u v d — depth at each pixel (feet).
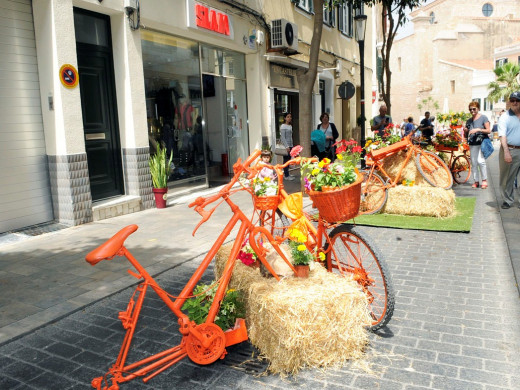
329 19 57.82
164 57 30.63
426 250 18.45
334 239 12.30
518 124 24.47
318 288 10.26
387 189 25.08
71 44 22.20
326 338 9.75
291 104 51.93
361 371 9.71
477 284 14.53
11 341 11.31
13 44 21.20
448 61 174.81
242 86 41.01
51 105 22.18
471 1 178.70
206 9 31.96
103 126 26.03
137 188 26.91
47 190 23.03
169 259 17.39
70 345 11.14
